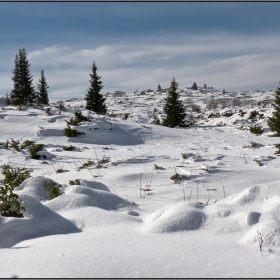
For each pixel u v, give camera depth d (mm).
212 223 3049
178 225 3027
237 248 2594
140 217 3545
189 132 19578
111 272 2260
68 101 83375
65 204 3729
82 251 2578
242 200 3537
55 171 7988
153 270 2270
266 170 7113
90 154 11242
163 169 7227
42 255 2553
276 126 21406
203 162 8086
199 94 91938
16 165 8898
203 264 2338
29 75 38781
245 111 31406
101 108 37031
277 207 3141
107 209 4027
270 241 2639
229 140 17531
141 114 42594
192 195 5367
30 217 3266
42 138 15445
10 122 17812
